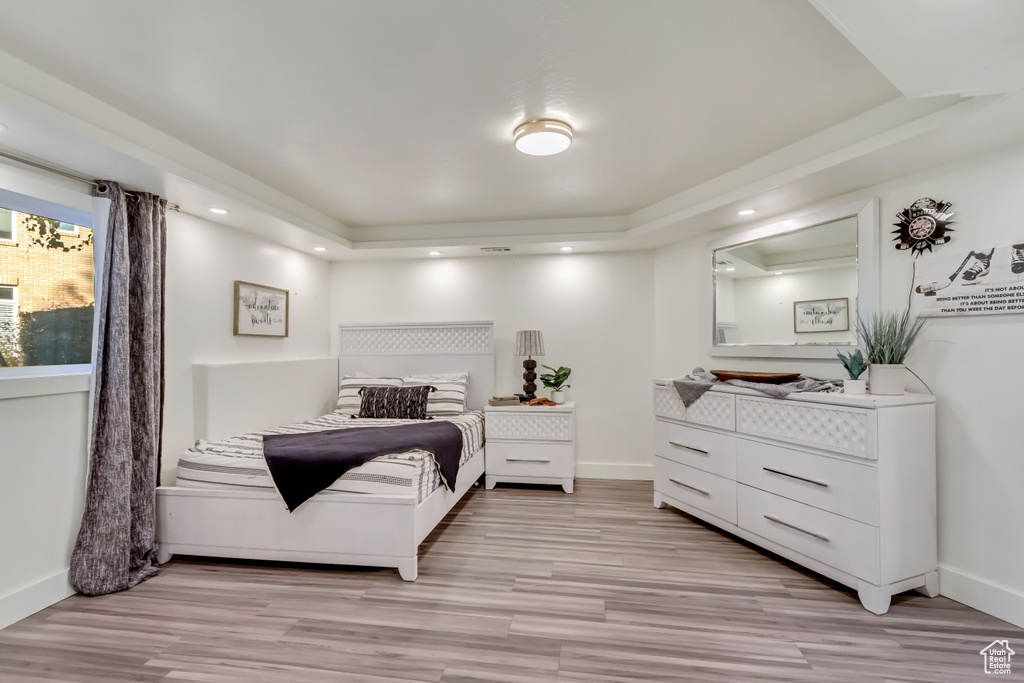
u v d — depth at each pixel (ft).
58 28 5.26
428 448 9.17
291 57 5.89
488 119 7.58
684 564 8.50
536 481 13.20
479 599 7.27
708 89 6.70
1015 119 6.10
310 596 7.39
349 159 9.18
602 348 14.73
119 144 7.04
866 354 8.51
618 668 5.64
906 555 7.08
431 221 13.85
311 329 14.75
